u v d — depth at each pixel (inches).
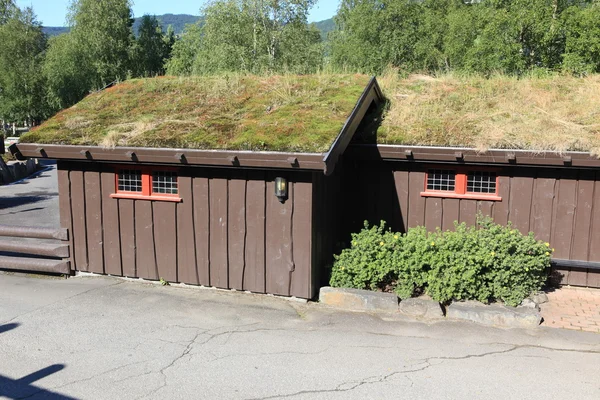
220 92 367.6
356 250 293.6
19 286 311.6
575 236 315.6
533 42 863.1
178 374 205.8
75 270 330.3
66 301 285.4
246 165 272.4
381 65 1230.9
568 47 793.6
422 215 341.7
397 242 288.4
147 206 309.4
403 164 342.3
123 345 231.5
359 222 355.3
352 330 248.4
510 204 323.3
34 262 330.6
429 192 338.0
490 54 872.3
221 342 234.8
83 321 258.1
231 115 323.6
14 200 697.6
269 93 356.8
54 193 761.6
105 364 213.6
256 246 291.1
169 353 223.8
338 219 343.6
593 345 233.8
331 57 1454.2
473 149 311.7
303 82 371.2
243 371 208.1
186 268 306.8
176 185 305.7
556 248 319.0
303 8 1229.1
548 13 805.9
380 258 284.8
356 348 229.1
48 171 1039.6
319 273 299.3
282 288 288.8
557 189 315.6
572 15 788.6
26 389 194.1
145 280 318.0
